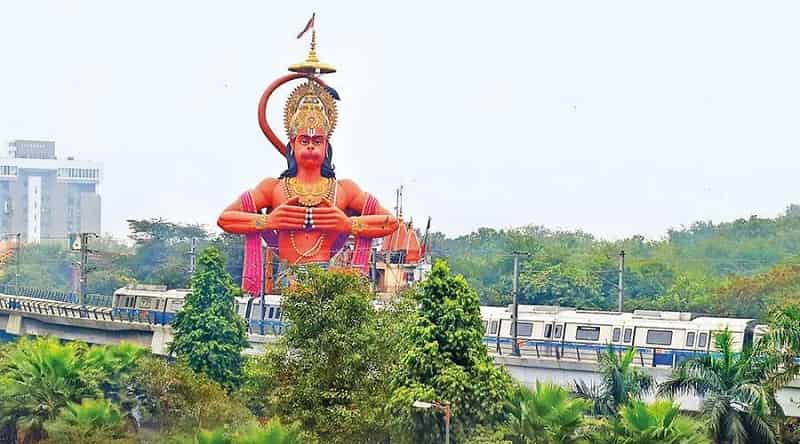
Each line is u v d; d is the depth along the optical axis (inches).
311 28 4884.4
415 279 5152.6
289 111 4906.5
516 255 4451.3
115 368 3740.2
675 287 7357.3
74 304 6441.9
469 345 3110.2
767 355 3149.6
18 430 3585.1
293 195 4832.7
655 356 3986.2
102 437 3314.5
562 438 2746.1
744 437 3053.6
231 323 4392.2
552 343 4323.3
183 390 3609.7
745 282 6574.8
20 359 3750.0
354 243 4869.6
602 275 7603.4
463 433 2992.1
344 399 3095.5
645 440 2669.8
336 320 3144.7
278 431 2763.3
